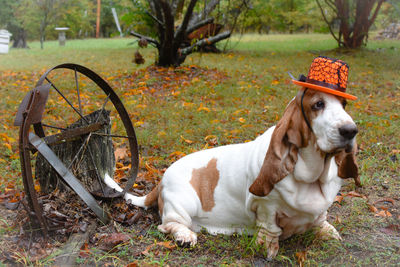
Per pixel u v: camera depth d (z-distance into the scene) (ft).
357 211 12.26
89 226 11.13
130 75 33.01
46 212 11.32
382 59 40.50
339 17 48.78
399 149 16.65
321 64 8.46
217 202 10.55
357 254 10.18
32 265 9.41
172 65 35.65
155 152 17.13
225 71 34.30
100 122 12.53
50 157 10.28
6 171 15.02
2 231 10.78
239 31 96.53
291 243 10.62
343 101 8.61
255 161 9.55
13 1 79.82
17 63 45.09
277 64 38.78
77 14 114.01
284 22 93.71
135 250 10.36
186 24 34.35
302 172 8.85
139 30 46.93
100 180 12.83
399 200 13.03
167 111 22.30
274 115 21.56
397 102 24.39
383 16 71.77
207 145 17.56
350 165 9.59
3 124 20.22
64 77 33.09
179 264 9.77
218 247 10.39
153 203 12.05
